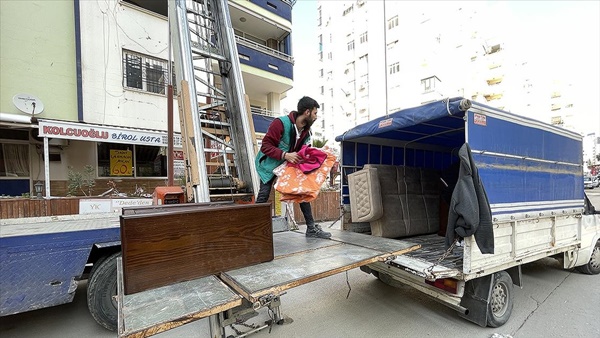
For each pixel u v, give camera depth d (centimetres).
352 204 417
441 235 467
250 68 1197
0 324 344
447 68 2248
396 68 2431
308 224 316
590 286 440
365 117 2689
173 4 409
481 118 294
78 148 845
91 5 829
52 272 294
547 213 373
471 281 314
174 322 133
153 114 921
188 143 342
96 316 312
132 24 895
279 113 1455
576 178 443
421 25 2316
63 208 689
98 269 316
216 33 450
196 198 325
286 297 407
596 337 299
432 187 496
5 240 273
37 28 757
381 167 427
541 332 309
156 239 166
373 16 2597
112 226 345
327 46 3147
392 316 351
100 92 837
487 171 294
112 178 885
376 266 373
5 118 666
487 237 268
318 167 258
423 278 292
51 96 771
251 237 207
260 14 1247
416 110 330
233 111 417
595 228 483
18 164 781
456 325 329
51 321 351
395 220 420
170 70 531
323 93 3250
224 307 150
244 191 381
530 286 440
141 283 159
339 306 379
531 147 356
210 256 186
